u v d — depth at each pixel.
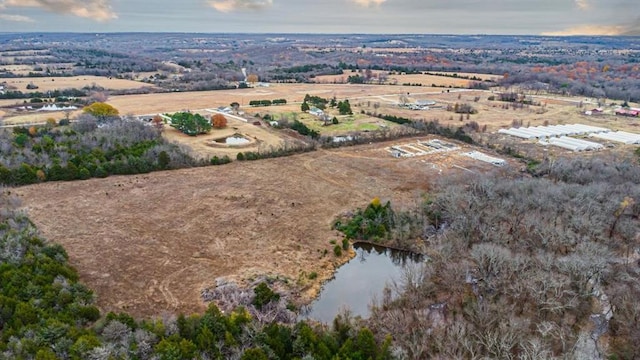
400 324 46.91
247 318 45.03
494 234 63.53
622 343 45.59
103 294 53.22
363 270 63.97
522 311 49.34
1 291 46.81
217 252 64.25
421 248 68.12
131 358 38.88
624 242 64.81
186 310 51.16
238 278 57.84
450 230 67.94
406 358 41.59
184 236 68.31
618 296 49.91
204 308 51.69
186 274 58.47
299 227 72.88
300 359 39.91
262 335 42.31
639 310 46.12
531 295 49.84
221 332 43.22
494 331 45.12
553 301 47.69
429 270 57.81
